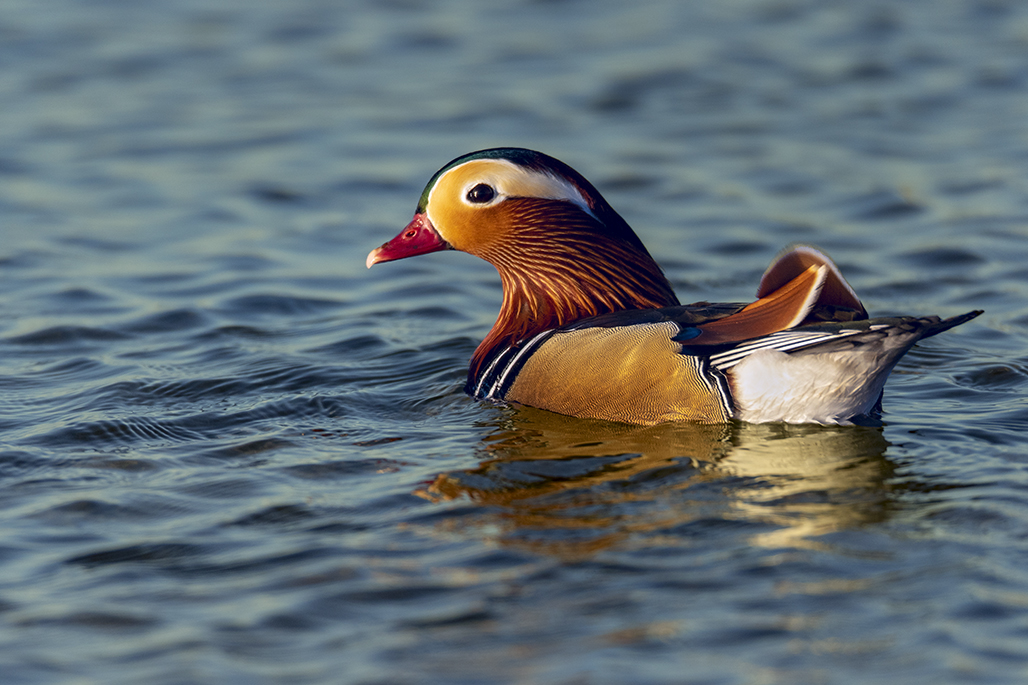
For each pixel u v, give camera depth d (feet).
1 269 54.90
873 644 23.98
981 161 68.74
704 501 30.96
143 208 63.87
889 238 58.90
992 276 53.52
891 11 102.42
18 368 43.19
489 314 50.26
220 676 23.56
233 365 43.34
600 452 34.76
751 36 95.76
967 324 47.88
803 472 32.78
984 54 89.45
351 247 58.95
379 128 76.59
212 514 30.86
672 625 24.85
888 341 33.99
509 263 41.98
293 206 64.39
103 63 89.45
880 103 79.71
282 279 54.24
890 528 28.96
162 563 28.22
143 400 39.68
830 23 99.09
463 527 29.73
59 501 31.76
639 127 76.54
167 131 76.07
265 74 87.97
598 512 30.42
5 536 29.73
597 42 94.73
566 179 41.86
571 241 41.52
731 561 27.40
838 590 25.94
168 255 57.31
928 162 68.95
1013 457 33.53
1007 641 23.94
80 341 46.26
